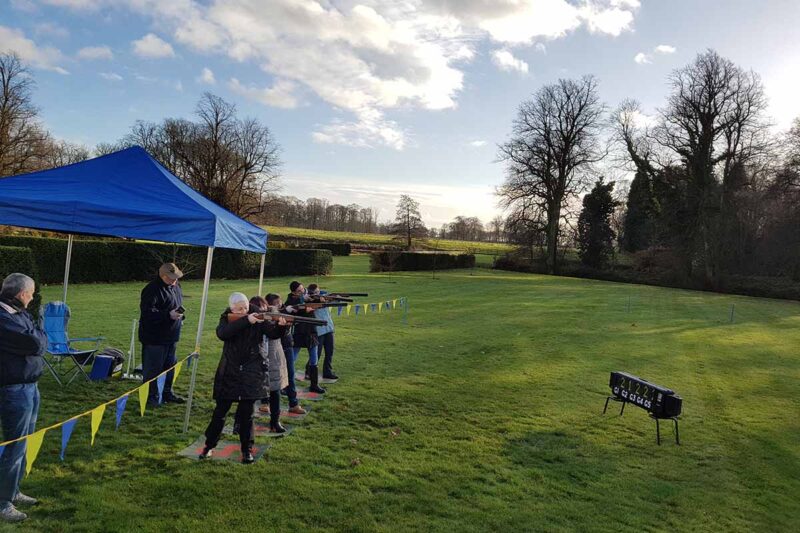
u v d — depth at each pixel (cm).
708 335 1603
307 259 3597
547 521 435
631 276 4494
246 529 387
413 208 6156
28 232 2745
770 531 456
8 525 363
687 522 460
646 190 4591
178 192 648
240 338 489
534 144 4800
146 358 648
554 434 667
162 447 529
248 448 501
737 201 3909
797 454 652
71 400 665
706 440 684
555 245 4978
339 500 443
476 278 4088
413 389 835
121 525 379
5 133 3588
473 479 510
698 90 3909
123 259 2520
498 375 969
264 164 4562
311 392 776
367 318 1686
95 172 660
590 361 1138
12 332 362
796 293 3547
